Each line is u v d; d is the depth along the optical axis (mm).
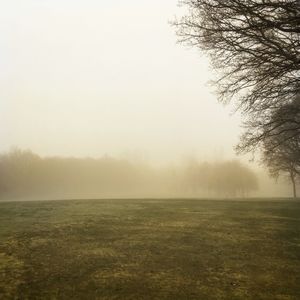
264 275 10438
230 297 8766
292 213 22875
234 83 10094
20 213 20594
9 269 10297
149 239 14305
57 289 8953
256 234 15859
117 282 9531
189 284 9547
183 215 20625
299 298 8828
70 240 13891
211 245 13672
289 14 8602
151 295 8750
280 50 8977
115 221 18062
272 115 13289
